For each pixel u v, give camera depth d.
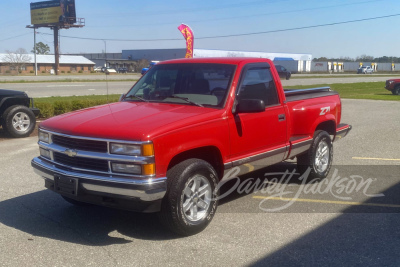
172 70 6.26
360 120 15.93
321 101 7.57
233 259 4.58
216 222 5.66
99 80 44.34
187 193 5.06
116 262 4.50
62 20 73.00
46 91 28.91
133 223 5.62
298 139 6.94
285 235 5.23
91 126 4.96
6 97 12.03
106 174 4.77
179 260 4.55
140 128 4.75
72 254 4.68
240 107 5.55
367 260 4.57
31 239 5.09
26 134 12.26
